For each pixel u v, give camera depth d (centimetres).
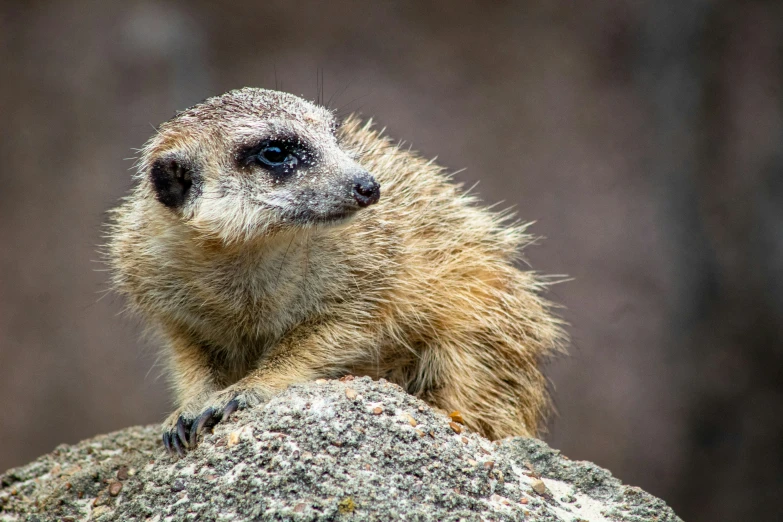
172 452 949
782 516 2958
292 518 810
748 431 2998
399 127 3173
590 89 3269
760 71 3184
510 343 1228
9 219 3041
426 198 1245
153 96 3181
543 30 3303
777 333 3031
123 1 3188
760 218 3117
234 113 1098
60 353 2978
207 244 1066
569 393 3005
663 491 2973
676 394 3012
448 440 917
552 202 3158
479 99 3253
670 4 3225
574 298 3058
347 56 3272
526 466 995
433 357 1206
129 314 1218
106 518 905
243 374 1166
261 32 3259
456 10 3294
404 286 1143
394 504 825
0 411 2914
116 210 1215
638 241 3114
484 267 1241
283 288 1085
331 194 1039
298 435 874
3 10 3119
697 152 3181
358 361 1151
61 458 1237
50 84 3122
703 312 3084
